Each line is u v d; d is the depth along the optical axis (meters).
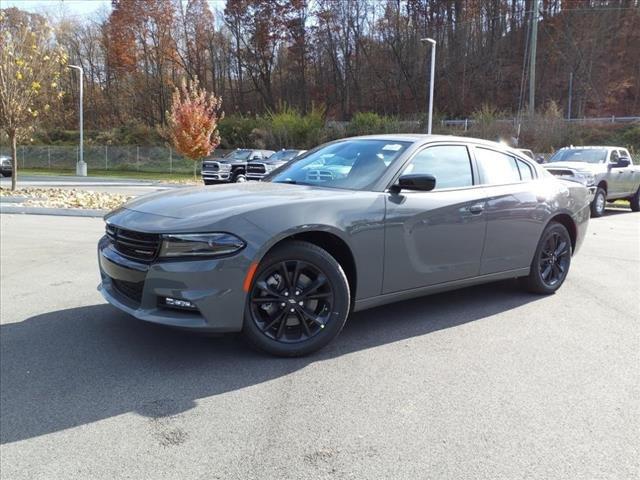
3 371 3.56
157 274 3.37
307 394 3.24
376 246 3.95
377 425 2.88
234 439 2.74
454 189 4.58
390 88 53.09
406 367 3.65
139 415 2.99
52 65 16.59
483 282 4.91
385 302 4.16
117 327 4.42
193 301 3.31
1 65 15.45
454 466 2.51
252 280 3.50
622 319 4.77
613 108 46.72
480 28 51.25
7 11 16.19
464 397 3.21
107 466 2.51
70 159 45.19
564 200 5.55
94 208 12.62
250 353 3.85
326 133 40.09
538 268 5.39
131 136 50.03
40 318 4.66
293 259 3.62
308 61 56.78
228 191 4.09
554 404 3.14
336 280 3.74
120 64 57.22
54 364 3.67
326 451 2.63
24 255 7.47
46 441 2.73
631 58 46.47
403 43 52.16
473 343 4.12
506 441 2.73
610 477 2.44
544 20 49.19
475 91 49.97
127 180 30.27
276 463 2.53
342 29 54.72
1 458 2.58
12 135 16.33
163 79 58.41
